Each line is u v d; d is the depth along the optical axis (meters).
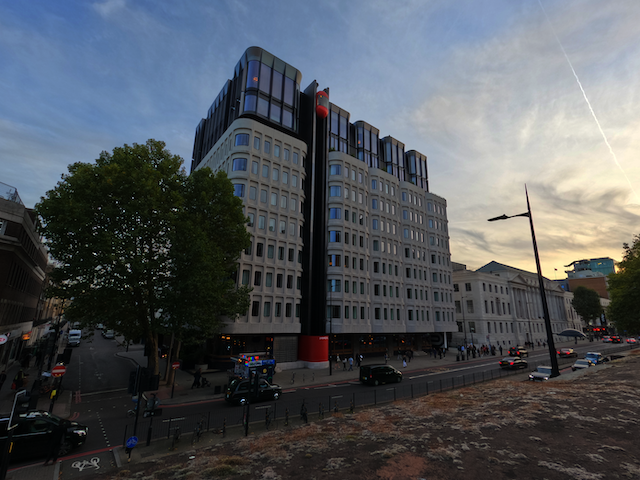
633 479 7.01
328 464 8.71
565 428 10.20
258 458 9.53
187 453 10.90
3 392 22.06
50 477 10.29
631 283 41.50
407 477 7.70
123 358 41.34
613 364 26.47
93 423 16.58
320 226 43.09
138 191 21.83
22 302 33.50
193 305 22.70
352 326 43.41
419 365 40.78
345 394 23.61
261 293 35.62
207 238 24.64
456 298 71.56
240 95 41.44
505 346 69.44
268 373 24.56
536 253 22.02
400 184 58.22
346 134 53.03
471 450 8.99
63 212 20.73
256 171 38.09
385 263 50.91
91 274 21.64
